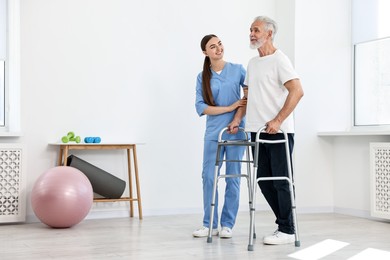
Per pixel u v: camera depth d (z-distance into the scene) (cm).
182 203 550
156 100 541
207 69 408
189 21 555
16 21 489
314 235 414
